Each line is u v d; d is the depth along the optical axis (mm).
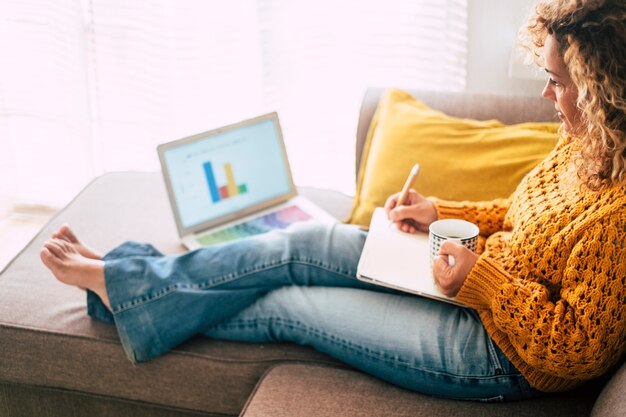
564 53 1164
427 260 1460
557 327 1186
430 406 1324
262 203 1941
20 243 2568
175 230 1885
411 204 1606
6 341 1532
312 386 1372
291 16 2346
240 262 1541
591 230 1171
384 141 1854
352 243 1562
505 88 2258
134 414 1561
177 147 1854
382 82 2367
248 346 1510
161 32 2400
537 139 1756
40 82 2494
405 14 2252
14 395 1598
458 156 1771
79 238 1810
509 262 1319
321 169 2570
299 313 1470
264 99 2490
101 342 1500
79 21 2361
